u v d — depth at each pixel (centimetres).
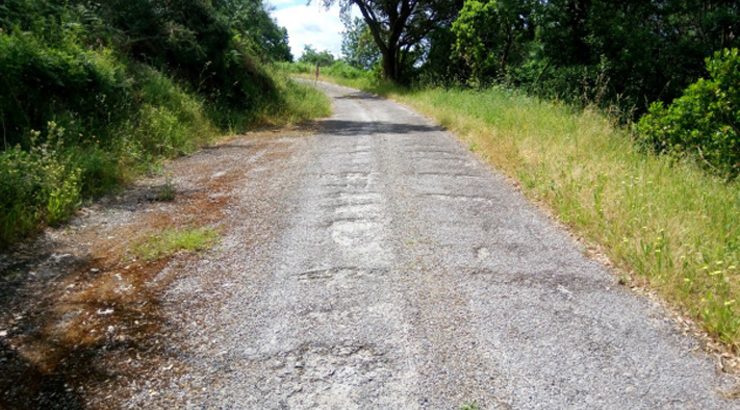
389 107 1884
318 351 293
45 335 308
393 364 280
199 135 983
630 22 1505
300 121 1377
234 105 1320
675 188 516
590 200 507
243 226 495
